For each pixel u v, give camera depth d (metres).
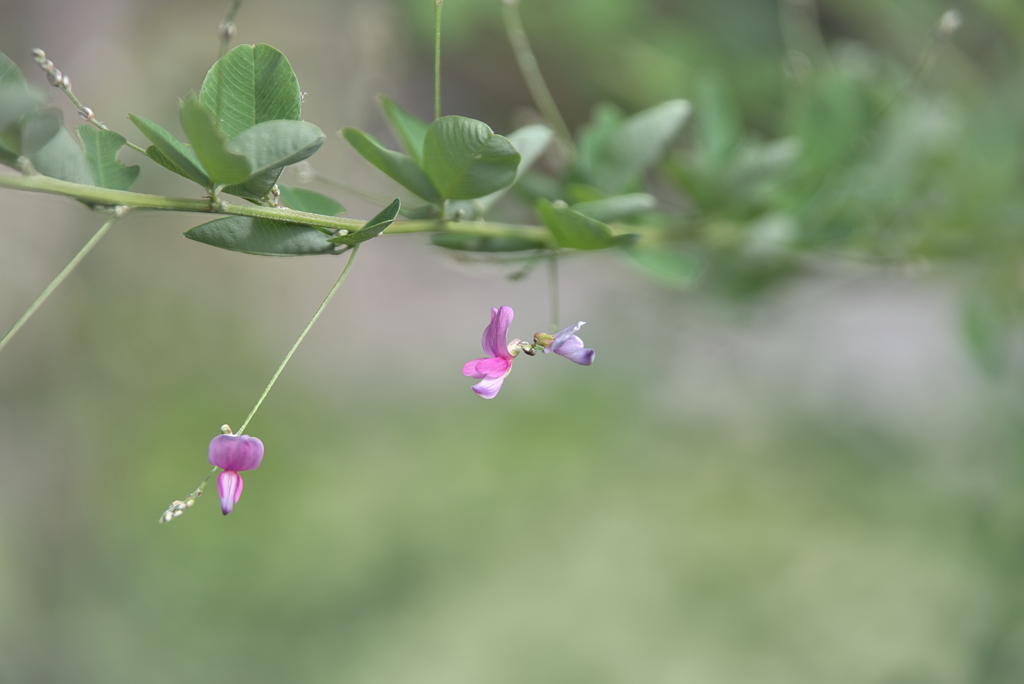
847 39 0.92
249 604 1.17
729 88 0.82
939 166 0.70
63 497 1.15
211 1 1.17
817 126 0.64
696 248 0.65
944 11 0.81
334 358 1.43
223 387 1.28
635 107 0.96
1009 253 0.69
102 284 1.18
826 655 1.04
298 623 1.16
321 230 0.54
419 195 0.55
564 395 1.31
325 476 1.28
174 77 1.16
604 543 1.22
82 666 1.10
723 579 1.15
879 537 1.12
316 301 1.43
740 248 0.63
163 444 1.22
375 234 0.53
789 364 1.13
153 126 0.52
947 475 0.99
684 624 1.14
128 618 1.14
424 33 0.95
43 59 0.52
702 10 0.91
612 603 1.17
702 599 1.15
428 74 1.17
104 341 1.18
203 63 1.18
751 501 1.21
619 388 1.20
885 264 0.65
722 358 1.00
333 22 1.08
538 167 0.75
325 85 1.11
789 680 1.06
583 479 1.26
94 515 1.17
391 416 1.38
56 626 1.11
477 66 1.15
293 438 1.30
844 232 0.64
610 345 1.06
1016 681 0.79
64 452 1.16
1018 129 0.69
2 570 1.11
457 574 1.22
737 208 0.62
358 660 1.15
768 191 0.63
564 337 0.54
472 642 1.16
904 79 0.73
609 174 0.60
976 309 0.72
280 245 0.53
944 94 0.72
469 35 1.01
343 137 0.55
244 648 1.14
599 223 0.55
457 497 1.27
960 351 0.92
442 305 1.57
